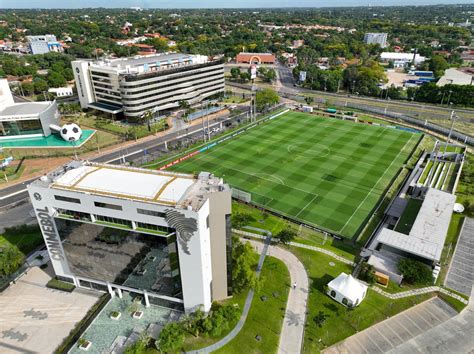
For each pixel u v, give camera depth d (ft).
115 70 511.40
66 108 557.33
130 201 164.04
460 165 348.18
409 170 355.97
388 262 222.48
